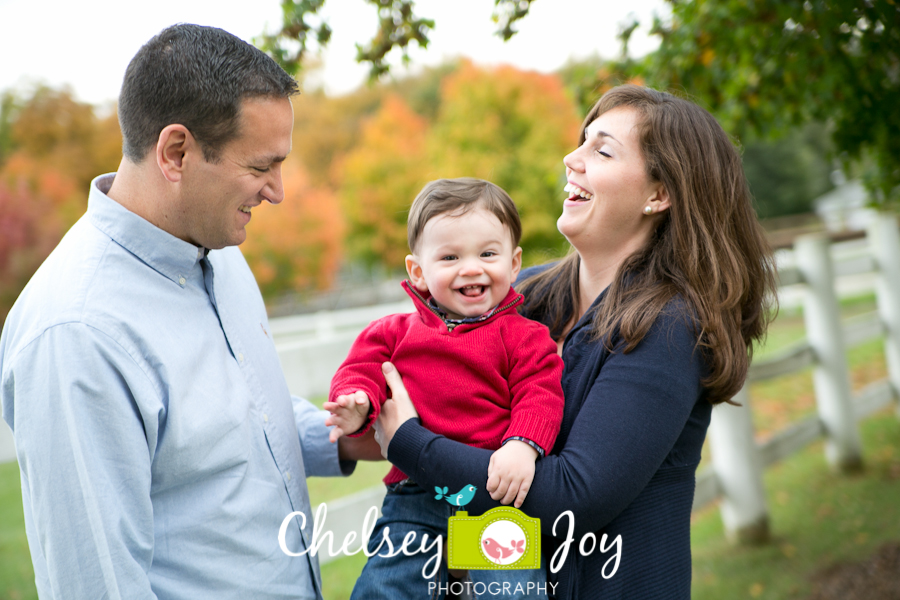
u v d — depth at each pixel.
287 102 1.39
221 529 1.36
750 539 3.78
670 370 1.42
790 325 10.30
